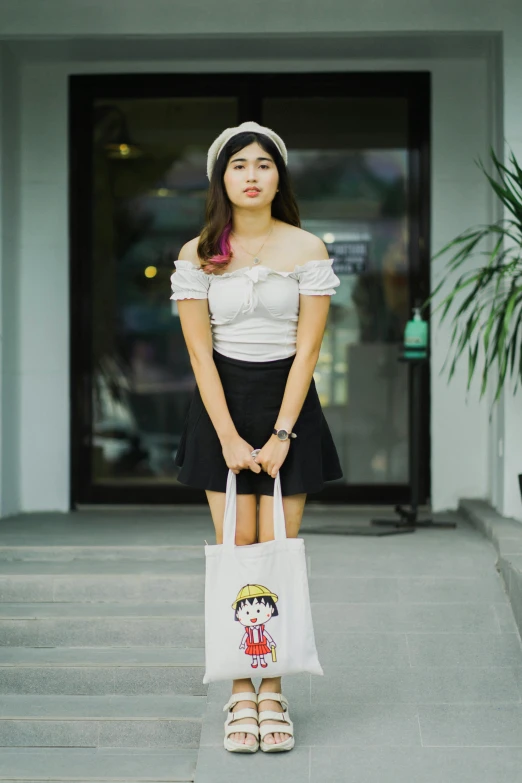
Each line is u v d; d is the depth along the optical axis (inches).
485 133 223.0
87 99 228.8
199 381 116.9
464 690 136.3
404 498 228.2
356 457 229.6
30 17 204.4
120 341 231.3
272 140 119.4
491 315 175.9
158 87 227.9
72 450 228.7
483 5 199.5
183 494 230.4
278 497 116.1
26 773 126.6
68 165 226.7
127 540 185.3
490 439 215.9
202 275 117.7
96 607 158.7
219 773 116.0
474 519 199.5
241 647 114.6
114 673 143.6
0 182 213.0
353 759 119.4
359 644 146.3
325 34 204.2
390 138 227.5
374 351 229.0
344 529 194.2
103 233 231.0
